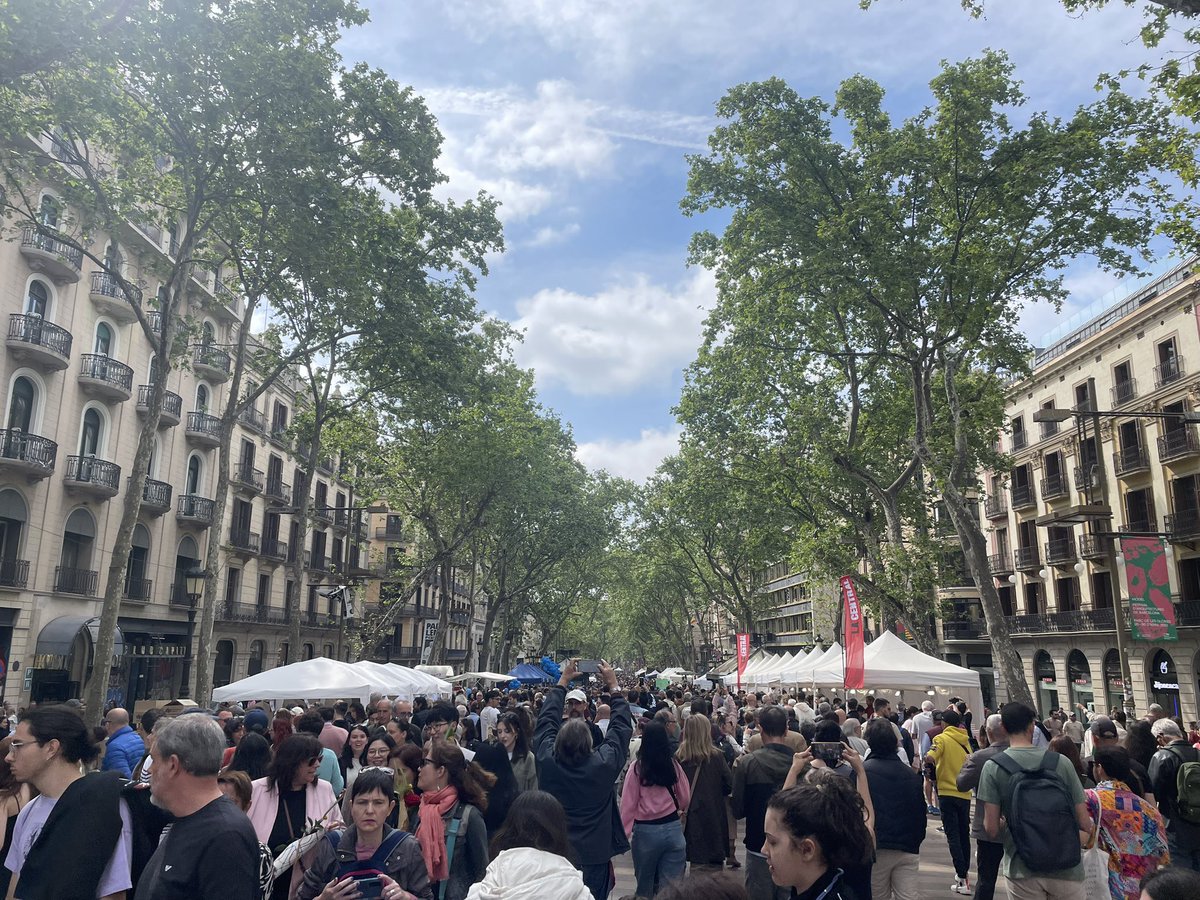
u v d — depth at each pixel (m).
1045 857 4.95
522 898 3.19
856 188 19.45
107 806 3.38
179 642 32.25
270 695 13.14
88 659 26.77
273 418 41.69
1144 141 17.69
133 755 7.54
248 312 22.36
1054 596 39.47
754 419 29.58
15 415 24.20
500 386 34.06
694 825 6.59
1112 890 5.29
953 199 18.69
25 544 24.19
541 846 3.52
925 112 18.77
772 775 5.88
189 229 17.53
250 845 3.18
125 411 28.84
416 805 5.76
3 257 23.47
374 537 60.78
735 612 48.22
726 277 22.25
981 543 19.23
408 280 22.52
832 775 2.90
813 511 30.44
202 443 34.00
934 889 9.12
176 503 32.22
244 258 20.19
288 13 16.00
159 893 3.00
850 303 20.02
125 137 17.06
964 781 6.82
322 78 16.70
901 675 15.23
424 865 4.28
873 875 5.68
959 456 19.61
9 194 23.12
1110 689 35.53
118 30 14.12
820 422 25.67
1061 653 38.78
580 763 5.88
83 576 26.56
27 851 3.81
